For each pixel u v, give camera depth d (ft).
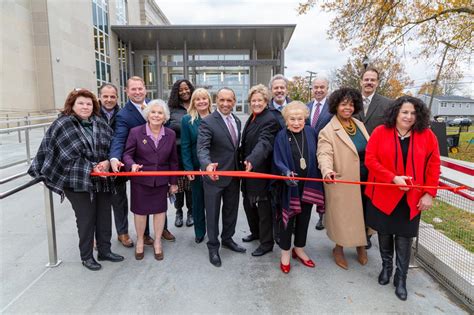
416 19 32.68
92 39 70.64
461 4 29.14
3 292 8.30
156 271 9.41
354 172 9.10
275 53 84.58
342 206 9.17
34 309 7.59
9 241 11.42
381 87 79.66
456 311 7.52
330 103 9.52
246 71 80.53
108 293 8.27
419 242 9.74
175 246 11.20
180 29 68.13
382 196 8.18
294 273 9.30
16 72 52.03
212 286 8.61
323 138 9.23
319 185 9.21
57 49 58.23
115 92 11.12
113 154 9.61
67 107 8.96
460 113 194.90
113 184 9.62
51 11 56.65
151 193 9.89
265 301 7.92
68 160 8.62
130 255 10.48
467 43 33.35
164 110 9.88
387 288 8.49
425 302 7.86
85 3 67.87
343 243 9.16
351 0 33.30
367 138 9.55
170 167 10.57
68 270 9.42
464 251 9.13
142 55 84.07
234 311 7.52
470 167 8.50
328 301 7.91
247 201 11.17
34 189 17.67
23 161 23.13
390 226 8.11
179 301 7.92
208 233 9.97
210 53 82.69
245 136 10.14
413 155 7.84
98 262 9.93
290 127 9.16
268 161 9.91
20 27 53.16
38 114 55.67
